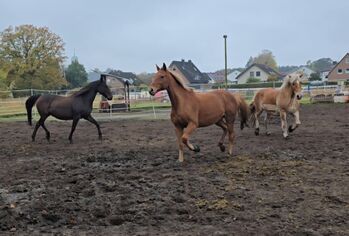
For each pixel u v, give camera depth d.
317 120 17.94
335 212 5.47
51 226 5.25
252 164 8.51
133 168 8.67
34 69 62.06
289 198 6.14
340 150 9.98
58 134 15.70
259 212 5.54
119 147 11.84
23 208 5.97
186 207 5.80
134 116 25.55
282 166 8.26
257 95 13.08
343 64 87.69
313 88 38.31
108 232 4.97
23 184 7.51
